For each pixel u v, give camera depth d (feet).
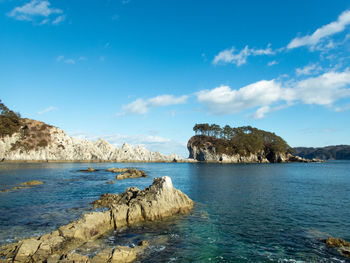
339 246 56.13
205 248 55.93
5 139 449.89
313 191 139.54
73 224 61.72
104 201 101.50
